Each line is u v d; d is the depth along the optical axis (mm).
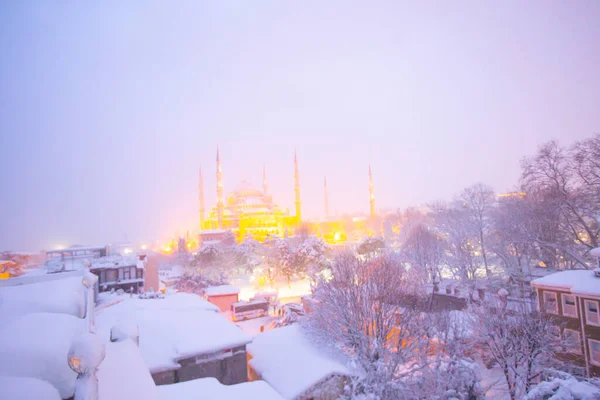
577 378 20375
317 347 23422
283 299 68250
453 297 36156
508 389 20625
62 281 14328
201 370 19344
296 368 20828
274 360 22375
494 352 21109
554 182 46875
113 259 48500
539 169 47906
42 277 21938
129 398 7805
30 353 6789
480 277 52406
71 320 9555
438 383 17797
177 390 12133
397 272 27984
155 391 8281
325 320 24047
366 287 24203
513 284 45062
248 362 23531
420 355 20391
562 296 25688
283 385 19516
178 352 18750
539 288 27062
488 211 58312
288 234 151875
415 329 22531
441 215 64938
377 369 18938
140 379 8844
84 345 5840
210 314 25250
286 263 77938
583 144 44875
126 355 10633
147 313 24547
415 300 26250
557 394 12984
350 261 27312
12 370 6426
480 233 52938
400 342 21719
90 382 5773
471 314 26125
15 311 10500
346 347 22469
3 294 11656
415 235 59750
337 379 19703
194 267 84438
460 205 68688
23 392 5777
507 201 57562
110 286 42625
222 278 77500
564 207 45312
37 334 7777
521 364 20688
